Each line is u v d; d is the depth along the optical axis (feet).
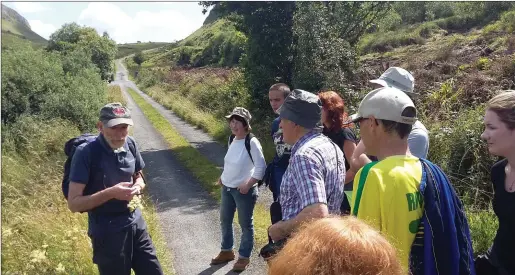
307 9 43.21
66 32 140.36
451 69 35.81
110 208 10.90
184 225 21.36
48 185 25.05
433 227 6.19
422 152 9.41
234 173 15.17
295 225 7.70
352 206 6.73
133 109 83.25
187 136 48.91
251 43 47.57
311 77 40.29
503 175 7.63
